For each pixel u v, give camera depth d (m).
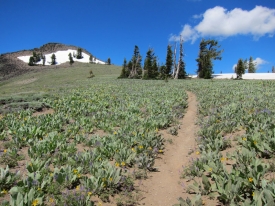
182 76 52.75
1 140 7.77
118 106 15.12
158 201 4.70
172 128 9.82
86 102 15.60
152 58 56.53
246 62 90.50
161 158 7.05
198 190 4.67
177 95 19.05
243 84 26.27
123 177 5.14
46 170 5.29
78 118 11.32
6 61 126.12
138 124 10.10
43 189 4.50
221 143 6.75
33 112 12.95
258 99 13.52
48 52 154.75
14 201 3.74
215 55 54.47
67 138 8.16
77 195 4.31
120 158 6.29
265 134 6.34
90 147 7.54
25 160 6.18
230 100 14.55
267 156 5.52
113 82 37.69
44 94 17.55
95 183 4.64
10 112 12.14
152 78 49.94
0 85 75.31
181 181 5.46
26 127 8.34
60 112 12.32
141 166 6.17
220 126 8.53
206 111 12.13
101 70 87.19
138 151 7.00
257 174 4.28
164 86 28.48
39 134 8.02
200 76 54.00
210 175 5.33
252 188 4.18
